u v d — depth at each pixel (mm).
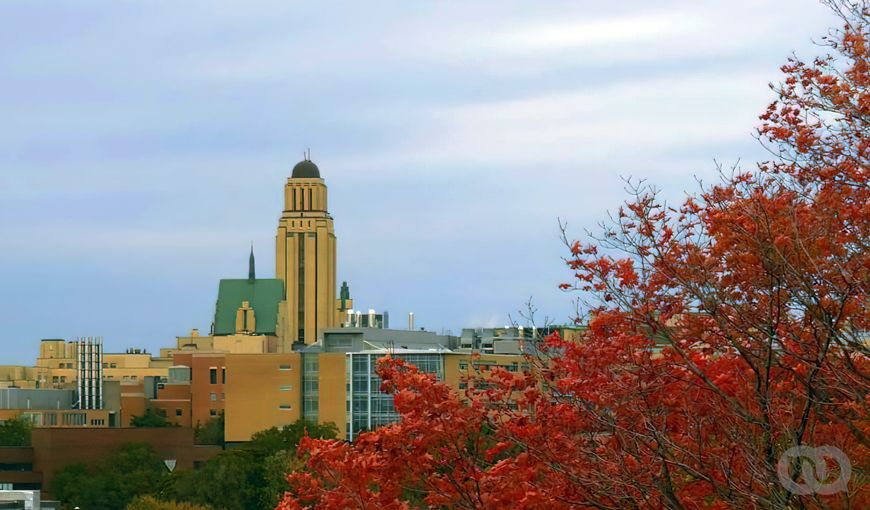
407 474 28562
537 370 31078
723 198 29703
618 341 29344
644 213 29703
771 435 27438
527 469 28797
